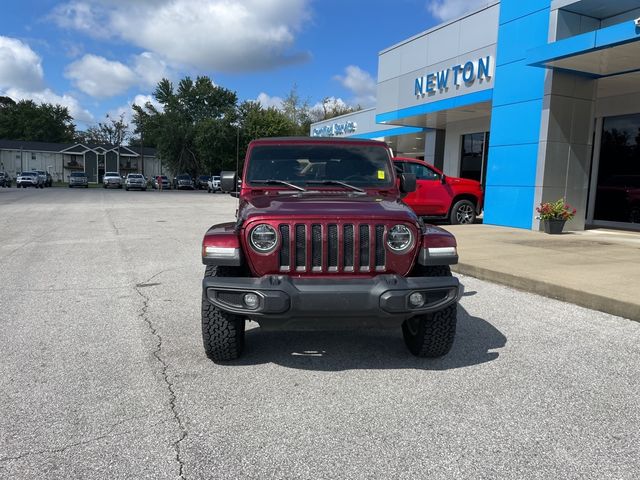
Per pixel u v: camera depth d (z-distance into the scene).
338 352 4.39
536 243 9.87
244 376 3.84
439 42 17.25
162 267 8.16
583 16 11.84
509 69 12.90
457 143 19.34
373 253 3.71
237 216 4.54
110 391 3.54
